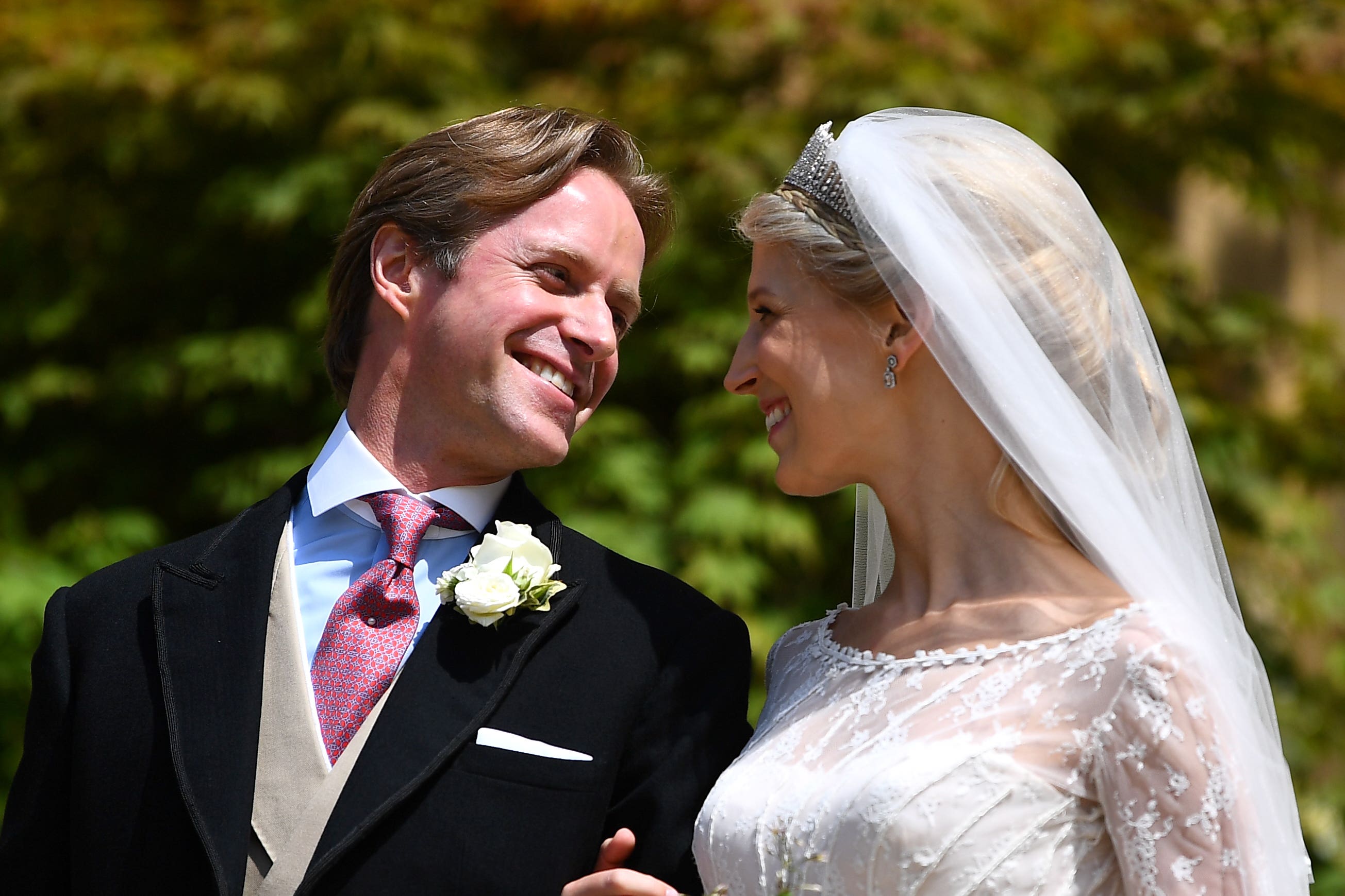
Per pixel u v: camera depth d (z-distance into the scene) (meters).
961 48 11.40
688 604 5.04
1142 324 4.69
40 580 10.91
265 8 11.98
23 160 12.37
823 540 11.13
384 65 11.66
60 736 4.72
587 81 11.86
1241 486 11.89
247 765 4.46
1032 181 4.52
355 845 4.30
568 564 5.02
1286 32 12.28
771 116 11.13
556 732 4.61
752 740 4.65
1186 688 3.85
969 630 4.33
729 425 11.16
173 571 4.83
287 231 12.06
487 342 4.91
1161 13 12.55
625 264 5.23
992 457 4.45
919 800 3.93
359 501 4.98
